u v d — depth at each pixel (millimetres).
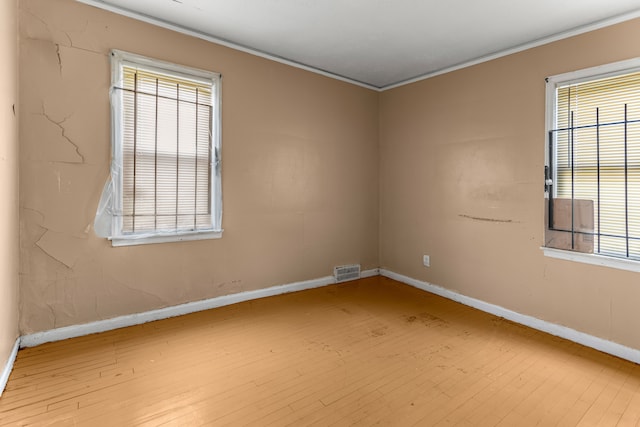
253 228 3453
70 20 2467
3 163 1940
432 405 1861
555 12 2516
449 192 3662
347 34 3012
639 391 2025
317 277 3992
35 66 2355
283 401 1876
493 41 3035
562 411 1831
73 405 1798
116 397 1876
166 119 2912
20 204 2328
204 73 3068
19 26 2289
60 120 2453
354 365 2271
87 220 2584
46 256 2439
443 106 3711
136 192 2795
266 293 3588
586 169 2668
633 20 2408
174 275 3000
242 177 3354
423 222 3959
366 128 4359
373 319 3072
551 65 2836
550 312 2852
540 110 2906
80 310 2582
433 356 2410
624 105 2467
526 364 2318
